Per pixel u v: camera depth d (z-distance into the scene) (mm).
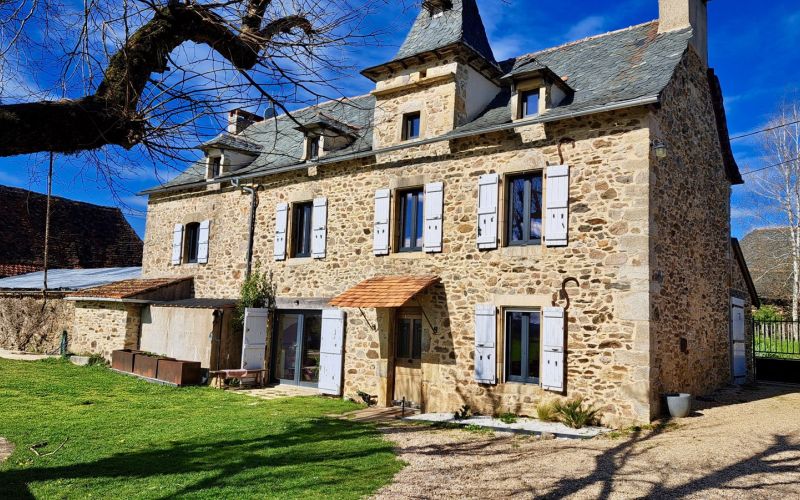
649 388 8023
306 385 12469
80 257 23906
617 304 8414
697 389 10000
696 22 10914
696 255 10312
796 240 21281
